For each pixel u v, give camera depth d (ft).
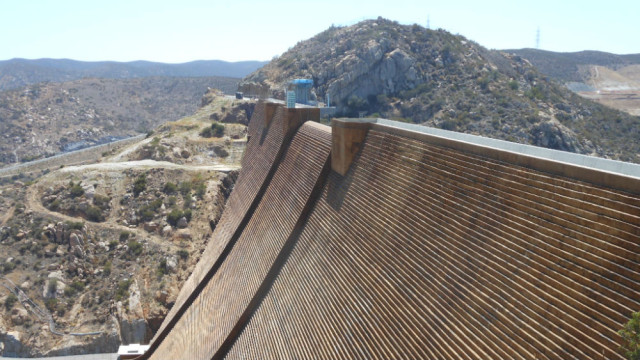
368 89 479.00
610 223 51.98
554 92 472.03
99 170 301.63
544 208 61.36
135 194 287.69
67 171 299.79
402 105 451.12
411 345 74.23
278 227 143.74
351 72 470.80
